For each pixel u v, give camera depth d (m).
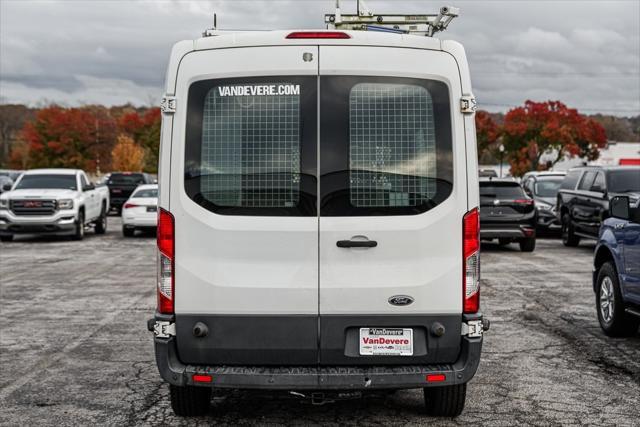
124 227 21.38
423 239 4.46
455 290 4.48
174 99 4.47
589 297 10.32
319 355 4.46
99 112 101.69
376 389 4.47
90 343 7.51
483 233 16.27
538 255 16.05
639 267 6.96
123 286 11.50
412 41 4.49
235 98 4.48
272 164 4.46
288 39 4.46
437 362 4.52
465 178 4.48
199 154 4.48
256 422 5.10
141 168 96.50
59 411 5.33
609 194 15.62
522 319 8.73
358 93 4.47
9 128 113.12
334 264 4.43
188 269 4.46
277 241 4.43
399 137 4.48
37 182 20.59
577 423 5.02
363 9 7.12
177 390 5.03
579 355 6.97
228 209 4.47
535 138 76.94
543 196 21.78
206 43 4.49
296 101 4.46
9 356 6.97
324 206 4.45
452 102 4.49
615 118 104.38
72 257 15.85
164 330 4.48
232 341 4.46
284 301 4.43
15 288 11.29
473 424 5.00
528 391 5.79
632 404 5.45
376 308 4.45
